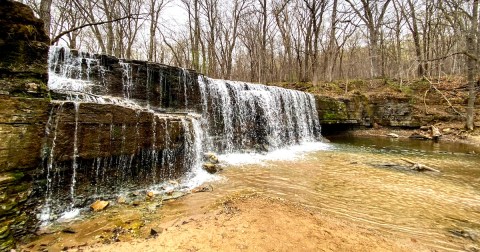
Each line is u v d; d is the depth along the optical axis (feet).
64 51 29.40
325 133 67.41
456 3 58.90
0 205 14.02
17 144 15.56
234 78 155.63
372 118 71.61
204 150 37.17
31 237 15.28
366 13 95.35
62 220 17.48
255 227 16.57
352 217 19.52
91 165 19.99
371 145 52.70
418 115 66.95
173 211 19.38
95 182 20.29
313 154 43.09
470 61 57.98
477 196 24.35
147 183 24.43
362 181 28.53
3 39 16.84
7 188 14.61
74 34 72.28
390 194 24.63
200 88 41.24
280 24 109.81
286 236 15.66
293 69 138.72
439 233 17.48
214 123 42.22
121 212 19.07
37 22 19.39
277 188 25.64
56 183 17.90
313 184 27.22
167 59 130.11
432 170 32.94
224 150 41.11
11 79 16.80
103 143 20.56
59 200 18.02
